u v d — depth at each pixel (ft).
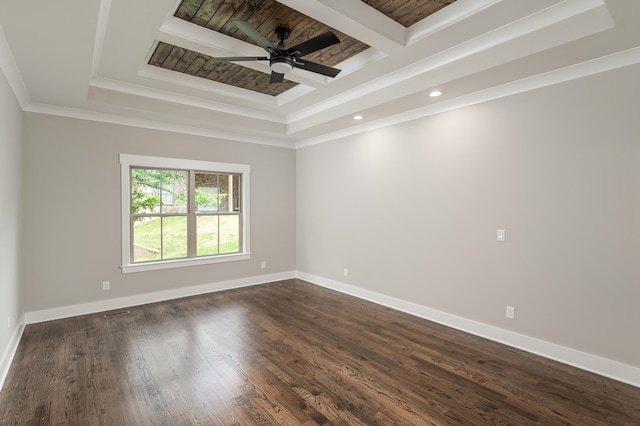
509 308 10.63
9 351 9.39
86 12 6.60
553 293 9.68
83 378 8.54
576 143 9.16
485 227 11.20
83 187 13.35
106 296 13.94
